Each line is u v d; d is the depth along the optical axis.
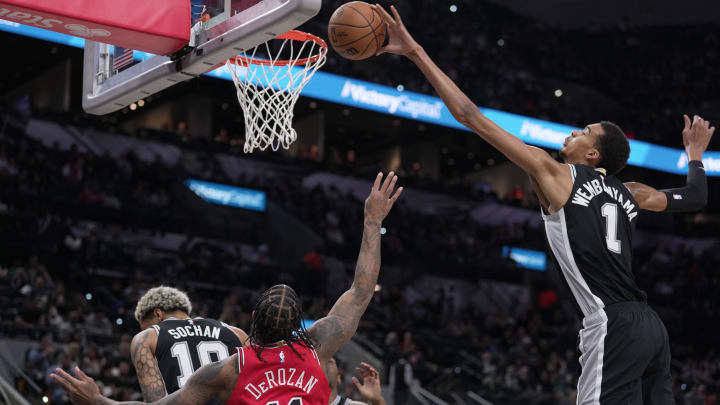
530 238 23.31
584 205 2.98
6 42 19.61
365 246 3.01
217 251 18.78
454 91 2.99
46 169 17.56
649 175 25.89
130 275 16.66
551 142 23.42
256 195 20.56
